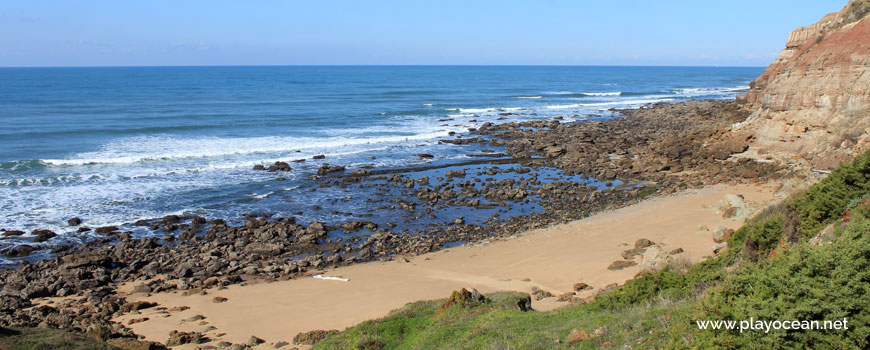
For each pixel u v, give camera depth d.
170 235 30.78
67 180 42.06
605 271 22.67
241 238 30.83
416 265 26.45
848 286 8.72
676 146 49.81
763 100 48.06
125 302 22.44
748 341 8.67
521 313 15.22
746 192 35.38
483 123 80.44
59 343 15.29
